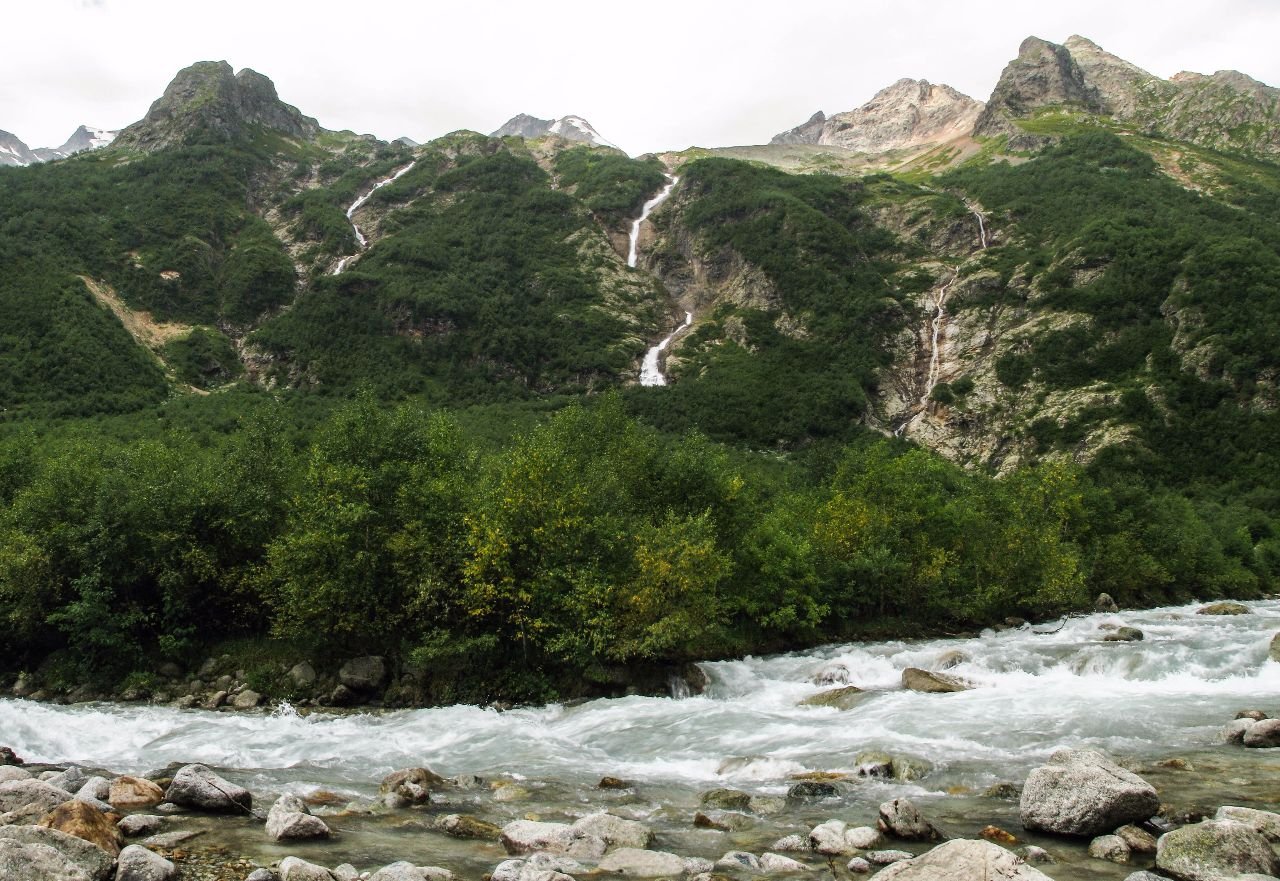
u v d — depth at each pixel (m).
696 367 166.88
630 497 44.78
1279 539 101.56
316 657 36.78
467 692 34.28
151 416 107.56
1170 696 29.64
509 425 116.38
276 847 14.32
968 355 160.25
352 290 171.50
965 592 57.06
